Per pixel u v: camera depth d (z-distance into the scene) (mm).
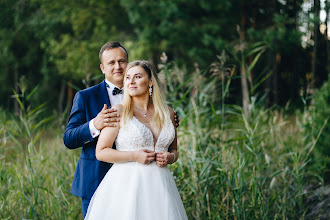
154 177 2883
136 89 2914
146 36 10852
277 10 11297
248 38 9750
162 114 3008
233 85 9906
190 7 10742
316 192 4832
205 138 4617
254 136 4809
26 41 14461
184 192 4246
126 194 2836
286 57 14375
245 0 10031
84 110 3172
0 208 3988
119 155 2855
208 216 4223
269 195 4656
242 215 4016
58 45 12484
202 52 10422
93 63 11945
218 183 4418
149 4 10648
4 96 13945
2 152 5168
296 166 4520
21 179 4348
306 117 5512
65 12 12711
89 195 3111
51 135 6617
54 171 4738
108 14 12383
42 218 4090
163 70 4910
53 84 15672
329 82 5418
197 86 4973
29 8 14461
